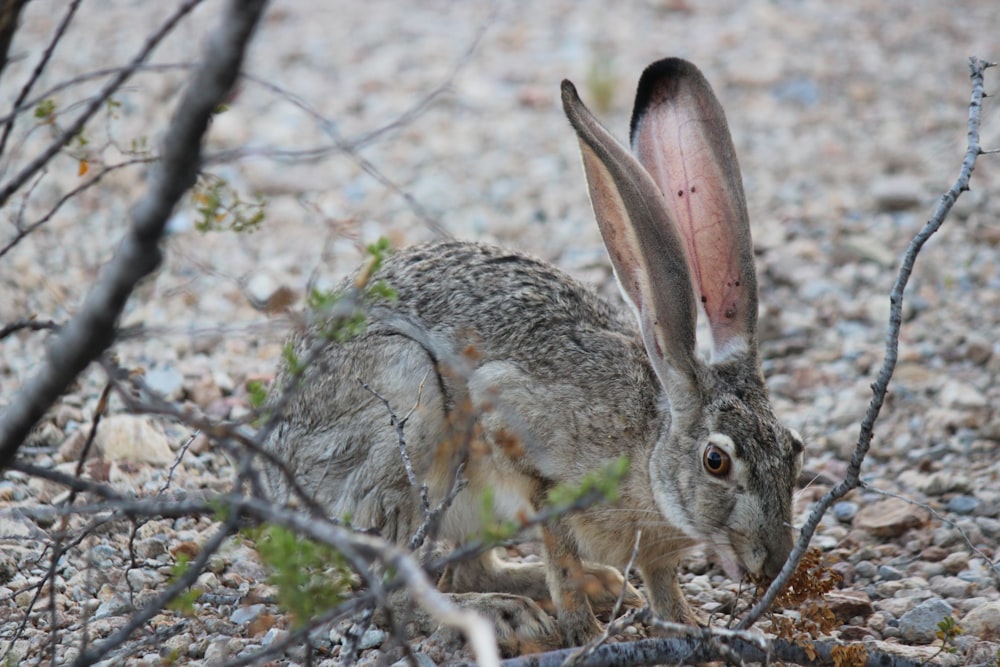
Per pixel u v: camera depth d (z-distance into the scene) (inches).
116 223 644.1
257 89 813.9
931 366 557.9
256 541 288.2
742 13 978.1
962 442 500.1
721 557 373.4
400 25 941.2
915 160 746.2
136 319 567.2
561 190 714.8
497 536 266.4
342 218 658.8
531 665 316.5
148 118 728.3
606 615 417.7
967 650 367.6
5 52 277.4
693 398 378.6
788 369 561.0
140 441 470.0
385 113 796.6
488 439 391.5
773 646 334.6
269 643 364.2
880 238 661.9
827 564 421.1
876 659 340.5
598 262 629.3
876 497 465.7
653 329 382.3
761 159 754.8
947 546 434.9
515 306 410.9
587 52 892.0
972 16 981.8
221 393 521.3
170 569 388.8
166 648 347.6
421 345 394.3
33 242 617.6
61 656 351.6
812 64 880.9
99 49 832.9
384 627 388.2
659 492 384.8
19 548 406.3
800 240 661.3
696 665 342.3
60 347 247.9
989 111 803.4
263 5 213.6
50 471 279.0
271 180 693.9
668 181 408.2
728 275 399.5
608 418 396.5
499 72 862.5
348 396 396.2
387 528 394.9
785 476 365.1
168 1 928.3
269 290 591.8
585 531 400.8
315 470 400.2
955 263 639.1
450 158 747.4
